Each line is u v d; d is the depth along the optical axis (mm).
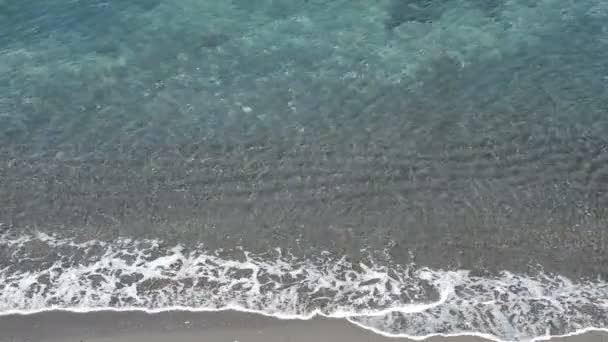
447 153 26734
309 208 24703
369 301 21266
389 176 25875
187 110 29094
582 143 26906
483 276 22109
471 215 24281
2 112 29000
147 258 22875
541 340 20031
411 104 29125
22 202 25094
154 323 20578
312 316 20797
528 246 23141
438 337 20109
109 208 24828
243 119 28609
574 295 21391
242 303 21188
